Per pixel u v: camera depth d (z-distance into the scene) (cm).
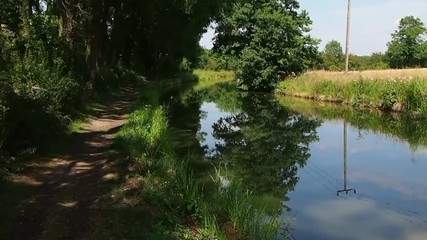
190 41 3831
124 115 1891
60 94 1406
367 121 2181
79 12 1938
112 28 3256
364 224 816
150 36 3653
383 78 2820
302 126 2062
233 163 1293
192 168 1165
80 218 700
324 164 1313
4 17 1429
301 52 4238
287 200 955
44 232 635
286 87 3853
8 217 669
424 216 860
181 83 5309
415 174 1187
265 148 1543
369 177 1160
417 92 2288
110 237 627
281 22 4044
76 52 1933
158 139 1254
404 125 2019
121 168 976
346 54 3525
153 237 623
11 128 987
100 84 2520
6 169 884
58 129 1266
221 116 2409
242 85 4472
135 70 4706
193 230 696
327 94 3209
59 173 947
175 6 3062
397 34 6269
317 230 778
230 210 747
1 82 1045
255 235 676
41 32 1623
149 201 789
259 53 4125
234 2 2945
